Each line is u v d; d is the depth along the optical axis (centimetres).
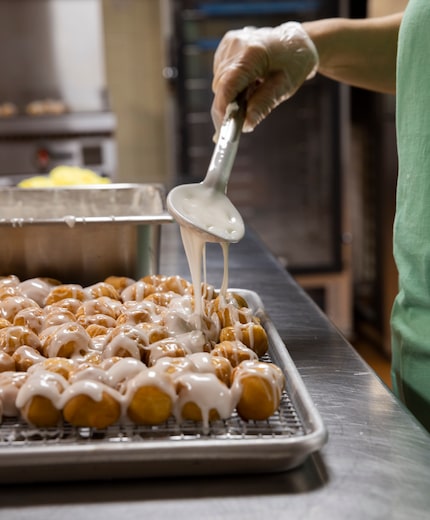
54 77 347
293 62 123
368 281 334
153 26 377
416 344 101
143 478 63
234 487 62
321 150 344
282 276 136
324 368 90
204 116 340
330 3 323
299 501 60
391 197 290
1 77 344
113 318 92
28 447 62
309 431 66
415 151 101
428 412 99
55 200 140
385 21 133
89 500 60
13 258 116
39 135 319
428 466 65
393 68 134
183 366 72
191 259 89
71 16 343
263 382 70
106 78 378
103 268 118
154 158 389
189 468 62
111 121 322
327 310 354
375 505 59
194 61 333
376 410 77
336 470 64
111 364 75
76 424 68
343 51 132
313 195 352
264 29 128
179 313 90
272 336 91
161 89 384
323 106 337
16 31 342
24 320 88
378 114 293
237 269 142
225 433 69
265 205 357
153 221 113
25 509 59
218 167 96
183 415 69
